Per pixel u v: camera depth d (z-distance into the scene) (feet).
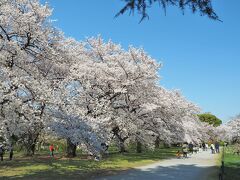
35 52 75.56
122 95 97.19
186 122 157.38
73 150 97.14
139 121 100.27
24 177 55.31
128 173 63.67
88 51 105.40
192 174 64.95
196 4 26.94
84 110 81.25
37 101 64.64
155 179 56.03
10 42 65.00
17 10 69.31
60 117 63.31
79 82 92.38
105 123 77.20
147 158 101.60
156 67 94.27
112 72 88.22
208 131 286.66
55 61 81.87
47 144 159.84
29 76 65.67
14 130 59.36
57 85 78.54
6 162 78.33
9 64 69.72
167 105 104.47
